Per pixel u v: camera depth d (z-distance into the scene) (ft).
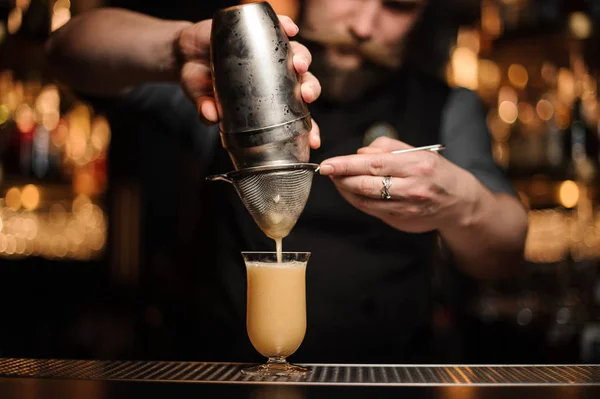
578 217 7.02
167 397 2.33
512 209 3.83
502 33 6.56
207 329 4.09
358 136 4.09
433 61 4.21
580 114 6.79
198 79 2.98
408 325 4.12
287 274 2.82
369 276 4.01
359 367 2.89
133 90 4.11
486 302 6.41
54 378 2.60
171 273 6.15
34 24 5.51
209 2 6.69
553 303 6.15
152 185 6.33
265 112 2.58
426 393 2.41
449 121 4.28
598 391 2.45
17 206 6.89
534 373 2.77
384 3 3.82
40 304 6.54
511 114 7.20
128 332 6.24
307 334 4.02
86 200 7.12
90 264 6.68
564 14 6.28
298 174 2.65
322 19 3.86
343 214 3.98
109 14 3.54
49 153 6.87
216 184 4.07
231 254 4.02
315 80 2.74
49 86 6.50
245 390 2.43
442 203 3.24
